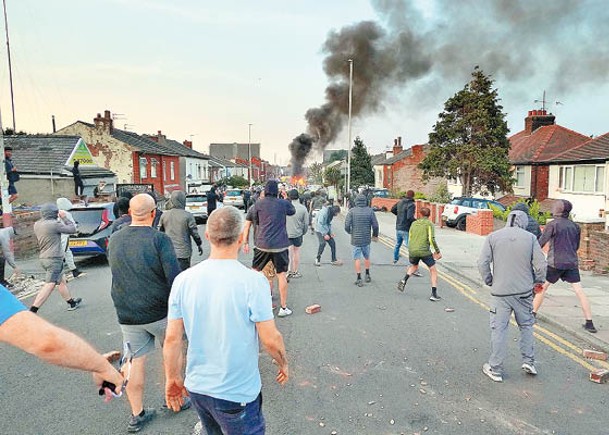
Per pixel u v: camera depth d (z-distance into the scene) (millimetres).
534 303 7023
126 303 3949
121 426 4020
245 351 2592
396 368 5262
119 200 7344
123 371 2475
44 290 7125
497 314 4973
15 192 14547
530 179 29047
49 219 7117
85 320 7137
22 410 4301
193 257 13352
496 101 27922
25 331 1466
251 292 2602
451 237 18188
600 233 11406
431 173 29641
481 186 28859
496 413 4250
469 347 5953
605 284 9727
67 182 21266
